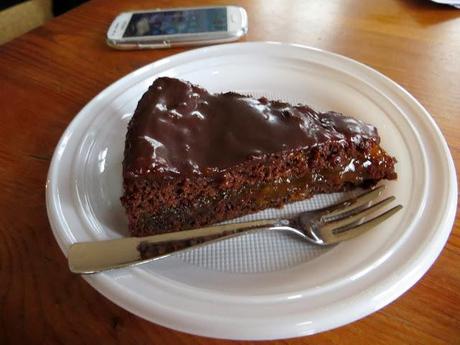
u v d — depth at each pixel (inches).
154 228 8.7
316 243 7.6
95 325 6.4
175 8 13.8
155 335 6.3
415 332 6.1
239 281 7.1
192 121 8.8
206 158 8.2
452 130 9.7
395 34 13.0
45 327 6.4
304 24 13.6
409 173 8.2
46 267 7.2
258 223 8.0
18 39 13.0
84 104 10.8
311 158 8.8
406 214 7.3
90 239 7.3
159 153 8.1
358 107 10.2
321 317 5.8
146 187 8.0
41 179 8.9
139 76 10.8
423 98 10.7
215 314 5.9
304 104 10.6
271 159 8.5
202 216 8.8
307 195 9.2
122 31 12.7
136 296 6.2
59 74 11.8
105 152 9.3
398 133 9.1
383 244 6.9
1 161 9.3
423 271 6.4
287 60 11.4
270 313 5.9
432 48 12.4
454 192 7.4
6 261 7.3
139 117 8.8
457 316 6.3
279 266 7.4
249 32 13.3
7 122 10.3
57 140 9.8
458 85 11.0
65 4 20.4
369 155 8.9
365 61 12.0
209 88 11.1
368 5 14.4
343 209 8.4
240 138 8.5
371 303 6.0
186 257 7.5
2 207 8.3
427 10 14.0
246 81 11.2
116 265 6.6
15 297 6.8
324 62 11.2
